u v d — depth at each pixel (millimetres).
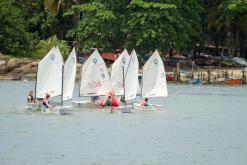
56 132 114375
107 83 140750
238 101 167000
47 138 108938
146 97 142875
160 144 105875
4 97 160250
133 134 114000
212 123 128625
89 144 104562
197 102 162625
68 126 120562
